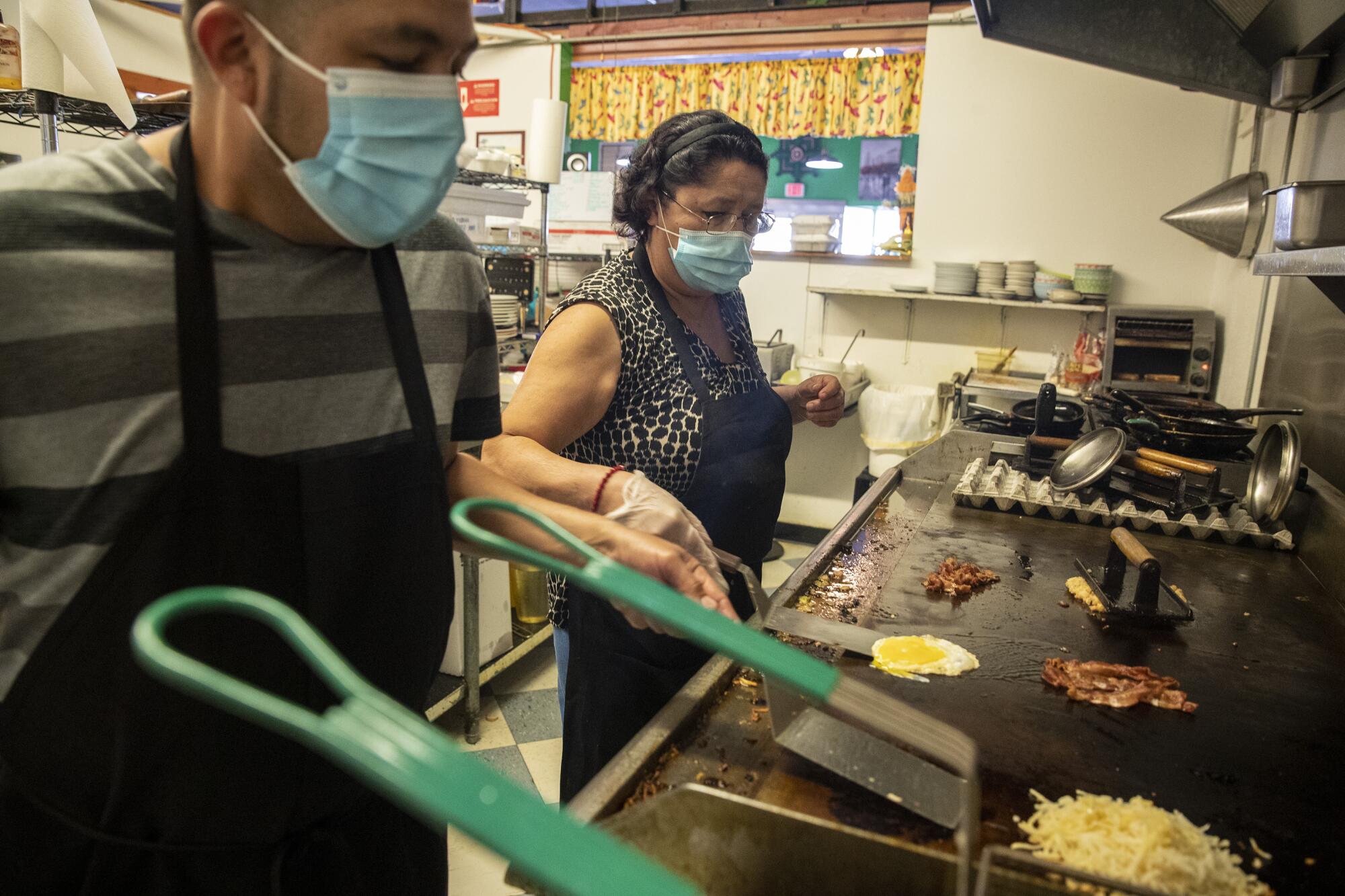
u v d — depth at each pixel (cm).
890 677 130
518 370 355
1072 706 124
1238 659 142
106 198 82
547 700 307
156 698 86
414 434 102
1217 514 213
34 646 85
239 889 95
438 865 121
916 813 94
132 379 82
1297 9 243
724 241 154
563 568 69
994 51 436
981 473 257
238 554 89
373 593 101
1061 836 91
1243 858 93
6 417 78
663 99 496
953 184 454
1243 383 352
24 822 90
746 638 65
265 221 88
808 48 468
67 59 235
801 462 500
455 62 88
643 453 157
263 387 89
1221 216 349
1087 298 425
